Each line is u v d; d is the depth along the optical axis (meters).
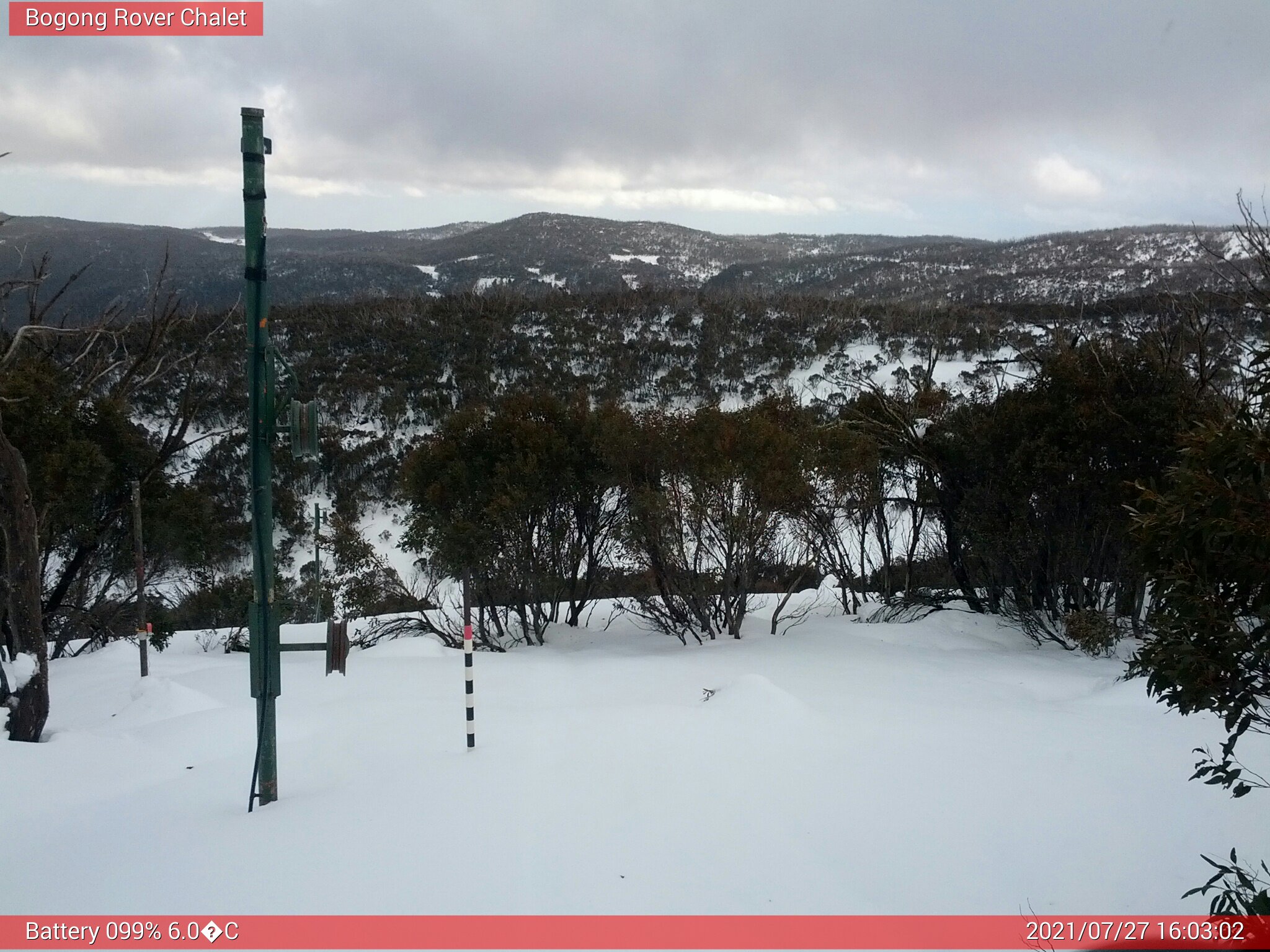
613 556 14.15
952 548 13.88
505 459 13.29
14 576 7.39
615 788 5.14
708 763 5.64
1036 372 13.88
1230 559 3.10
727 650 11.27
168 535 15.07
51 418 13.20
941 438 13.83
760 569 13.16
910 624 12.75
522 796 5.00
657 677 9.36
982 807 4.91
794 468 12.10
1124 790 5.15
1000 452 12.26
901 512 15.21
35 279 11.54
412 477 13.84
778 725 6.52
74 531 13.88
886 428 13.91
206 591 19.36
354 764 6.03
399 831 4.52
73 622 14.80
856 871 4.10
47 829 5.18
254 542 5.31
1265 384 3.28
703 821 4.66
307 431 5.16
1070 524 11.62
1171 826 4.63
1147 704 7.57
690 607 12.95
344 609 15.66
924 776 5.43
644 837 4.42
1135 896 3.86
